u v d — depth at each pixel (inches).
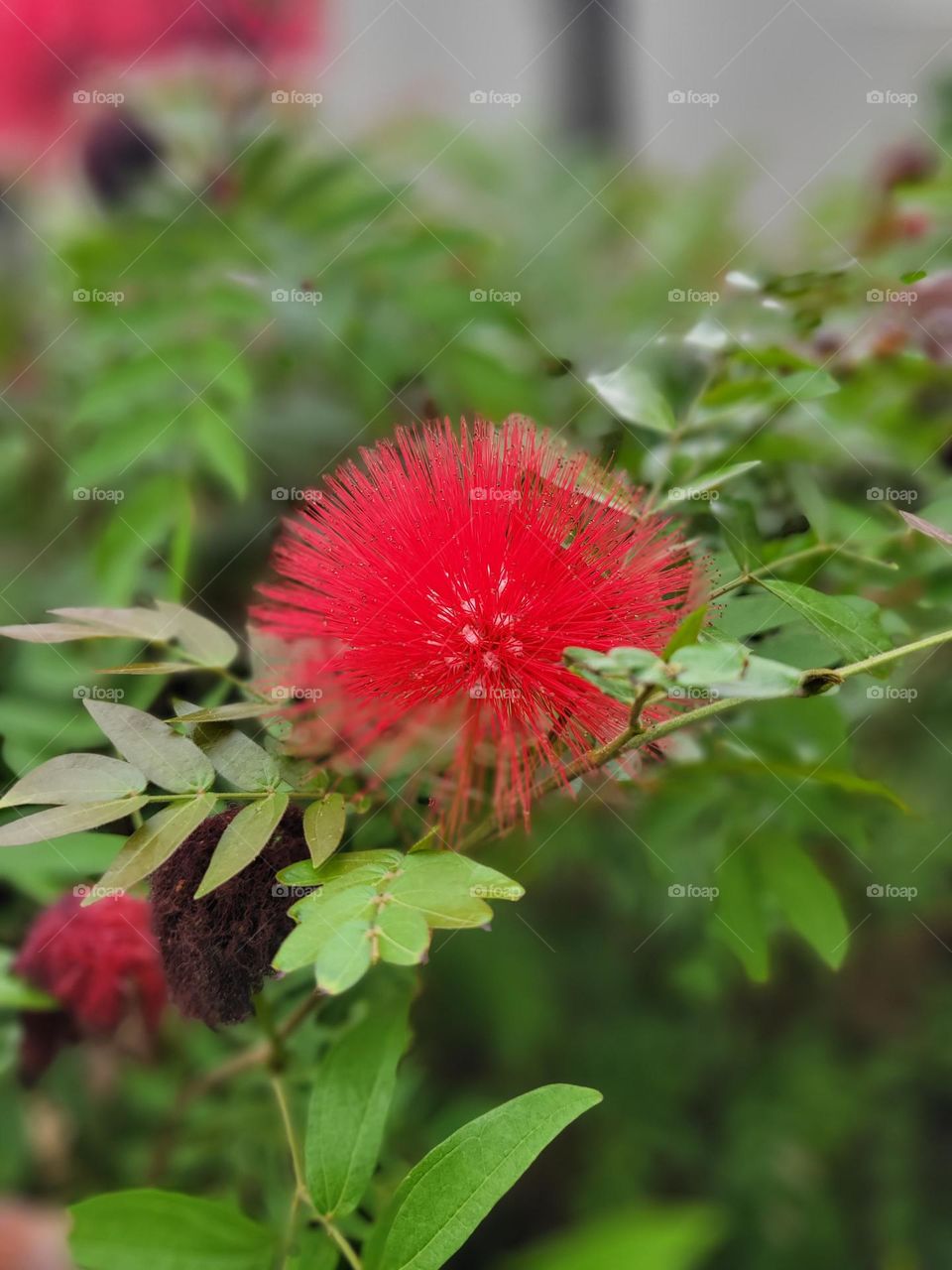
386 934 9.8
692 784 12.7
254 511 14.1
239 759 10.8
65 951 12.4
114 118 14.3
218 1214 10.8
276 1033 12.4
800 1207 16.5
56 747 12.6
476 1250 16.6
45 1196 14.3
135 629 11.6
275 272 13.6
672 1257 11.1
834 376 13.4
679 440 12.9
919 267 13.4
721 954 15.2
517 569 10.8
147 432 13.2
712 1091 17.2
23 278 15.0
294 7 14.8
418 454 11.0
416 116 15.2
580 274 15.0
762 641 12.3
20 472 14.5
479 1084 16.3
